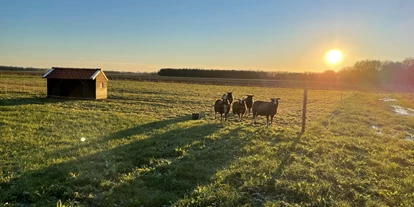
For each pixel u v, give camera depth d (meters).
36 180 5.84
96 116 15.21
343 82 93.94
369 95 42.81
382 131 14.23
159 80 71.88
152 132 11.53
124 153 8.16
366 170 7.34
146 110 19.84
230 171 6.80
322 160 8.18
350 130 13.44
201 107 22.66
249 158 7.98
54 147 8.62
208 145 9.60
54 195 5.34
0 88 31.95
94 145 9.02
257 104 15.33
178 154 8.35
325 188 6.00
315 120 16.89
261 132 12.11
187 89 44.31
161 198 5.25
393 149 9.82
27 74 74.81
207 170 6.91
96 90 25.66
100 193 5.56
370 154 8.99
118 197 5.29
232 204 5.11
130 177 6.32
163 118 16.36
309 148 9.42
